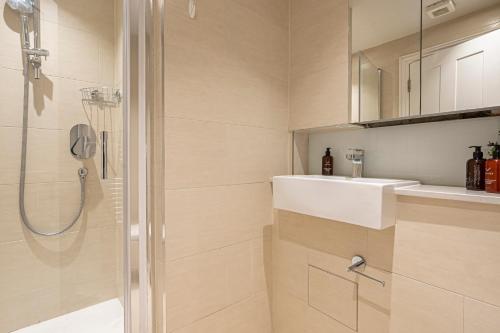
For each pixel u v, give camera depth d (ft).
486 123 2.85
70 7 3.67
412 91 3.08
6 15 3.32
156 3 3.03
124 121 2.98
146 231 2.98
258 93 4.16
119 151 3.57
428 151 3.31
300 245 4.08
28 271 3.51
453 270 2.52
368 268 3.24
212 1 3.61
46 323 3.59
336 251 3.60
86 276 3.76
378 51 3.36
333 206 3.16
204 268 3.60
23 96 3.43
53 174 3.62
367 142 3.96
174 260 3.30
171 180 3.25
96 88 3.70
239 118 3.93
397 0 3.20
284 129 4.54
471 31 2.65
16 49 3.38
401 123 3.53
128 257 2.95
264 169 4.28
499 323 2.24
